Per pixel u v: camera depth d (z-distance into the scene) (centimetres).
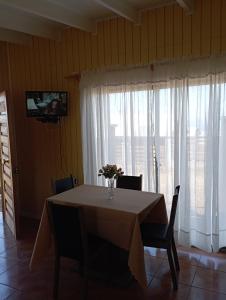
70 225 241
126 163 370
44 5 304
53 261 317
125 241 253
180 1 283
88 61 388
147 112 349
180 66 323
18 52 445
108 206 265
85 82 387
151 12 337
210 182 317
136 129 360
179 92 326
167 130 341
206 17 306
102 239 269
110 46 369
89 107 387
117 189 327
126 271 288
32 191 467
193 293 256
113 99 372
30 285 273
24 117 456
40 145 449
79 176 421
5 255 332
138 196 297
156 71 339
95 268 293
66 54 404
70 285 273
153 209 303
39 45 424
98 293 260
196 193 328
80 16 349
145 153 358
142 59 350
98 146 388
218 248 323
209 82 309
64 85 413
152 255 324
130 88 358
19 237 381
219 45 303
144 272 241
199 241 332
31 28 364
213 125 309
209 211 321
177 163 334
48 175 448
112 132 377
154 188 353
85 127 395
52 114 399
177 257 296
